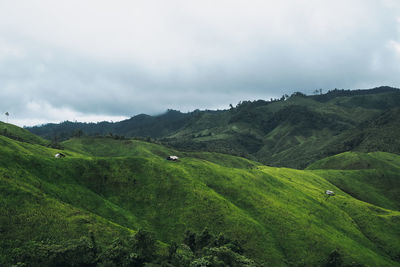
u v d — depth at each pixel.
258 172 149.62
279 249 87.75
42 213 64.62
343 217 125.44
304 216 110.12
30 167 86.94
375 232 120.75
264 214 104.31
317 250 90.62
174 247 65.81
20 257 50.44
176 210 95.44
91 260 53.41
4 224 57.16
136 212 92.44
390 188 199.88
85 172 100.75
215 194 106.75
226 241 78.69
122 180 104.50
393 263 101.62
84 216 70.69
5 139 152.00
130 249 58.72
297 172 195.38
